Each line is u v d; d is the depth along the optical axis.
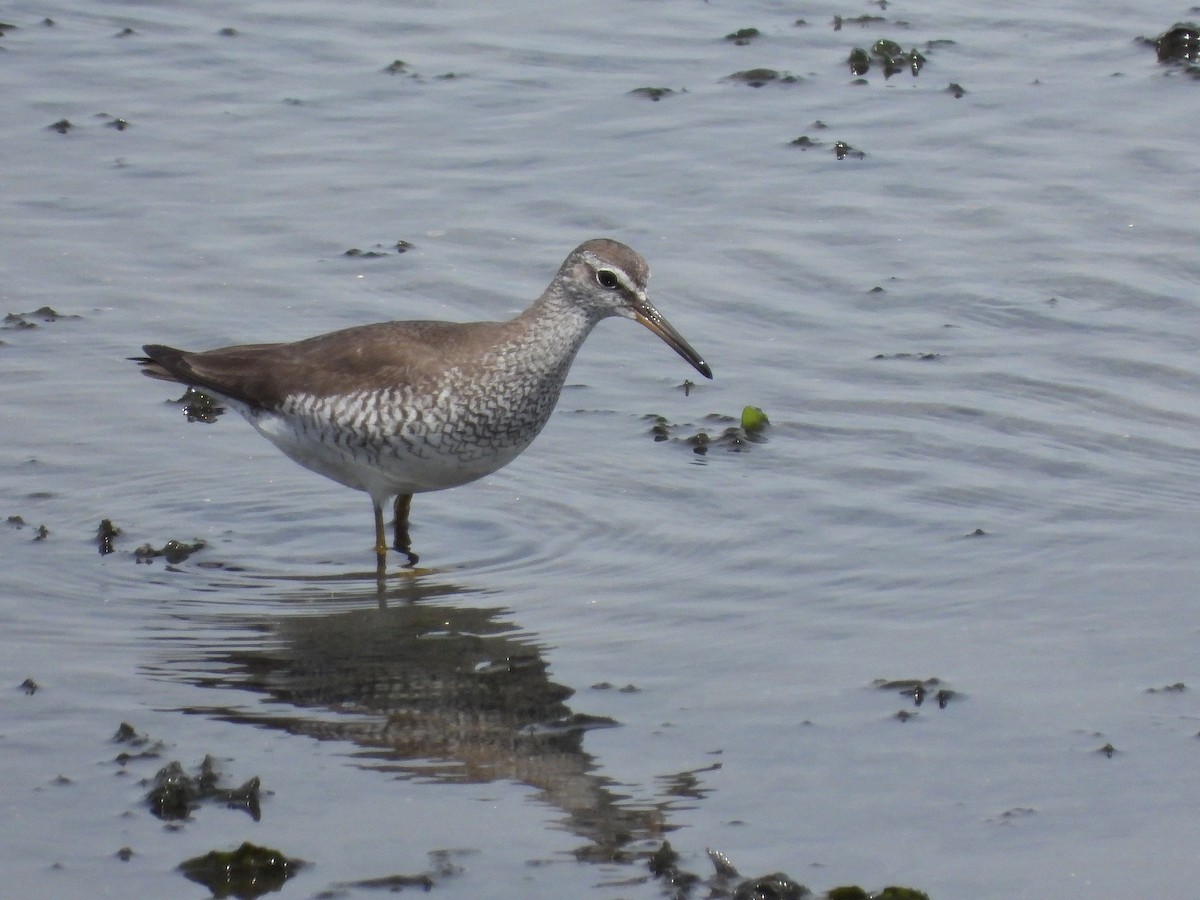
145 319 16.64
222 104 21.25
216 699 11.03
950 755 10.33
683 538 13.30
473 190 19.31
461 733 10.65
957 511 13.55
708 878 9.19
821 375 15.88
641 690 11.13
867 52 22.41
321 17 23.86
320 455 13.55
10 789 9.95
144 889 9.10
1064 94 21.44
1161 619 11.84
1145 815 9.72
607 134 20.61
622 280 13.42
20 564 12.77
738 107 21.25
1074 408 15.13
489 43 23.02
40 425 14.90
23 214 18.50
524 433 13.55
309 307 16.94
